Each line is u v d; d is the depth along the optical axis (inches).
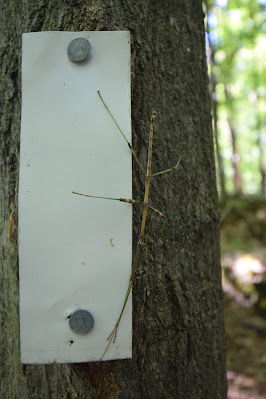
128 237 7.0
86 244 7.0
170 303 7.8
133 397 7.5
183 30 8.3
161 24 7.9
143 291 7.6
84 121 7.0
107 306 7.0
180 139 8.0
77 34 7.1
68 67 7.0
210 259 8.5
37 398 7.5
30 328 6.9
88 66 7.0
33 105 7.0
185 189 8.0
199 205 8.3
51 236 7.0
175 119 8.0
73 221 7.0
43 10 7.5
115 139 7.1
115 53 7.1
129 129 7.1
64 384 7.4
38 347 6.9
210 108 9.0
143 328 7.6
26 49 7.0
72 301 6.9
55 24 7.5
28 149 7.0
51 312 6.9
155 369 7.7
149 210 7.7
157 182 7.8
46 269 6.9
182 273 7.9
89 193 7.0
